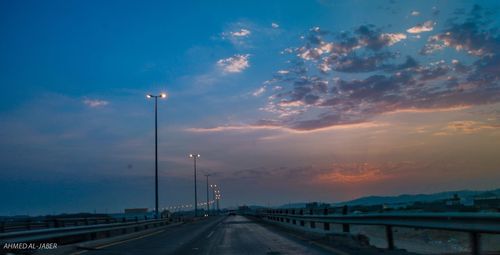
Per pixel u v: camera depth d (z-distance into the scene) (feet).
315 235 83.82
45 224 126.82
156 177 169.78
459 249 61.62
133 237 101.35
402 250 55.16
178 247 72.69
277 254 58.03
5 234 53.62
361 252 55.57
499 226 34.42
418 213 46.65
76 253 65.05
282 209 154.81
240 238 89.40
